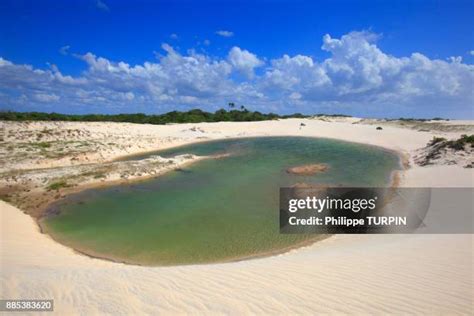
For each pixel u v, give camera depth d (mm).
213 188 16312
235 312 3957
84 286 4793
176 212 12727
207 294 4500
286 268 5699
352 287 4691
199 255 8828
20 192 15367
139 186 16906
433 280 4867
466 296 4312
